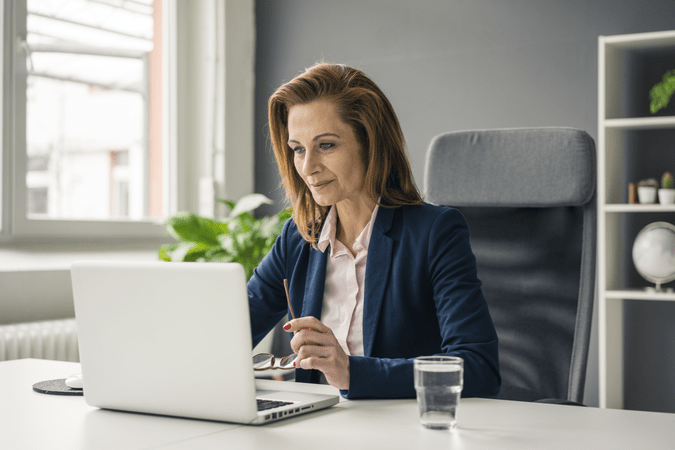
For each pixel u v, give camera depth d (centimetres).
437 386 84
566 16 299
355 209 132
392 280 125
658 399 279
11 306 247
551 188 164
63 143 290
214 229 284
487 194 173
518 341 160
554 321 157
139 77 329
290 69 361
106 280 93
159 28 341
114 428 87
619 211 275
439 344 124
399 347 123
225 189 345
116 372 94
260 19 369
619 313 279
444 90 325
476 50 318
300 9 359
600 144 259
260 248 278
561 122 299
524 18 307
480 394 106
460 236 124
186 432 84
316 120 122
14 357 225
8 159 265
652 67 279
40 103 280
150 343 91
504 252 169
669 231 254
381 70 340
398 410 95
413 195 133
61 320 253
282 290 146
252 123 365
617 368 276
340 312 132
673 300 276
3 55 263
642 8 284
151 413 94
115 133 317
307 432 83
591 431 83
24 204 270
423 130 330
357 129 126
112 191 315
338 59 351
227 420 87
